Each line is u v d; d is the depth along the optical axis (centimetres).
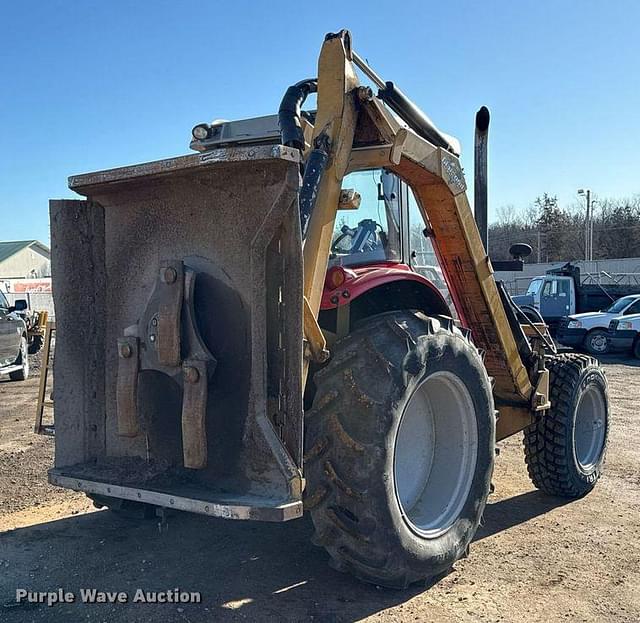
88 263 379
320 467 329
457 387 384
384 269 398
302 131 365
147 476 340
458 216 431
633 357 1808
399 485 373
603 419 580
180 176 336
